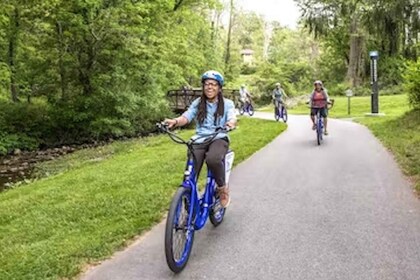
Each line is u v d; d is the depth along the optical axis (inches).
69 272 181.5
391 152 438.0
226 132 207.9
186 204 188.4
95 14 881.5
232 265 187.0
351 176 344.8
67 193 333.7
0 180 567.2
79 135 950.4
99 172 422.0
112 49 912.9
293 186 319.3
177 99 1208.8
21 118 936.3
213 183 216.7
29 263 190.1
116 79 922.1
